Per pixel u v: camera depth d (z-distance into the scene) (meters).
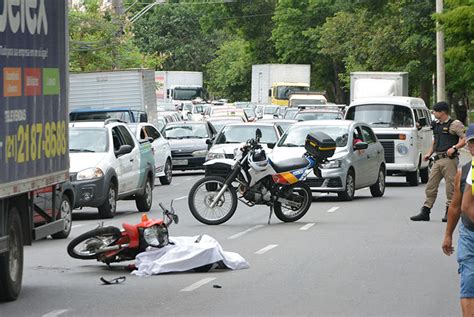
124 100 49.47
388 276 16.56
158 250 17.00
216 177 24.75
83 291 15.13
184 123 49.69
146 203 29.78
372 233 22.77
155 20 148.75
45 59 15.52
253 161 24.44
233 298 14.45
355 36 89.62
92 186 26.03
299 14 111.81
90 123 28.78
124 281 16.02
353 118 39.81
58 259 18.73
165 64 149.50
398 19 78.69
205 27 125.19
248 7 122.38
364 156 32.44
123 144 28.86
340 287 15.45
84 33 61.00
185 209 29.81
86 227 24.69
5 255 13.98
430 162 40.69
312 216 26.81
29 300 14.39
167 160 42.25
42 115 15.31
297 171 24.86
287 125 46.06
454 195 11.29
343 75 94.19
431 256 18.97
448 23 54.34
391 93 61.50
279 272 16.95
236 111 69.25
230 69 137.88
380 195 34.16
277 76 93.38
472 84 61.03
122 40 63.31
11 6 14.03
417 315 13.25
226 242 21.12
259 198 24.59
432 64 78.19
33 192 15.24
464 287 10.66
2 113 13.48
